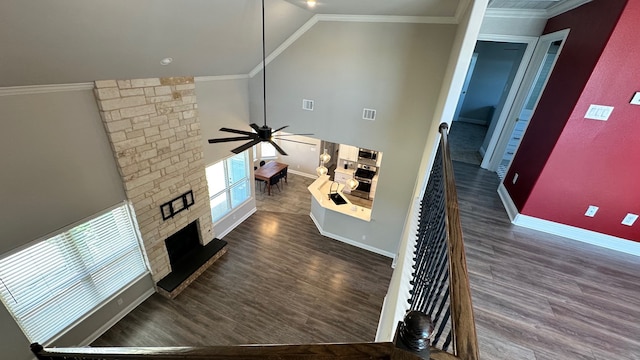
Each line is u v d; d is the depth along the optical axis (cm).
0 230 257
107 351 130
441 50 380
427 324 55
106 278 368
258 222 652
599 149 254
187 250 494
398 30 392
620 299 207
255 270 504
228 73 475
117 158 337
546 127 301
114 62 292
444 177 157
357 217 552
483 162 489
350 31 419
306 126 520
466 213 328
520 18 404
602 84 239
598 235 272
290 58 478
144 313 406
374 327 413
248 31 378
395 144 462
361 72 438
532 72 414
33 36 210
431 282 124
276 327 403
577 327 184
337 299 455
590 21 261
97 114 312
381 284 490
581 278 227
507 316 190
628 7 213
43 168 276
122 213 370
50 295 311
